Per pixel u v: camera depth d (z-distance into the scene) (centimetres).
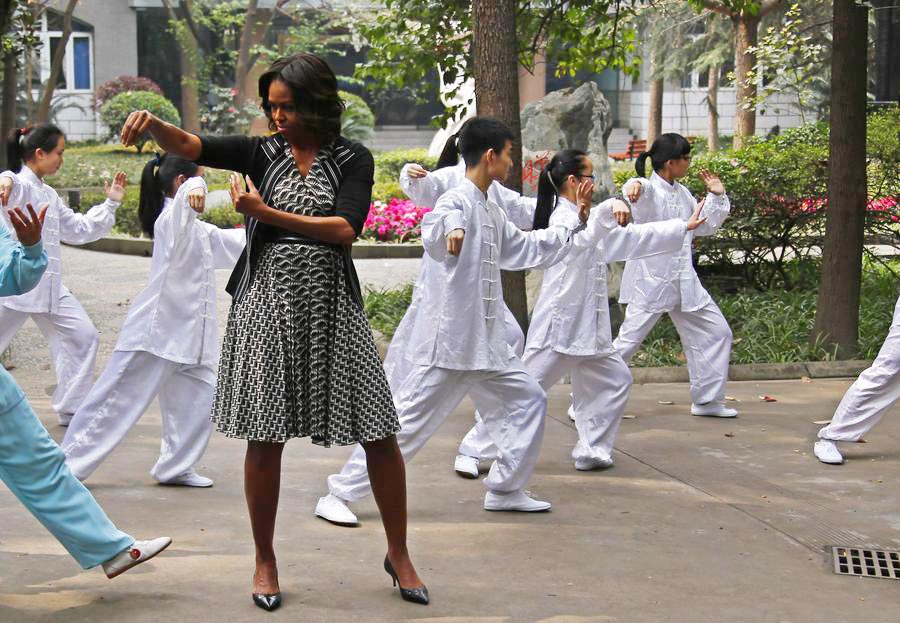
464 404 723
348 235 370
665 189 692
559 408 718
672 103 3200
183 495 521
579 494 536
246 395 371
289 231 374
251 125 2745
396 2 1039
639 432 664
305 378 375
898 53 1008
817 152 1070
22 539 445
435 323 477
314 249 373
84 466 518
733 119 3192
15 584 395
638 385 805
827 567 441
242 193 353
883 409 595
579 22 1002
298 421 375
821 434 607
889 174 1016
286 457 594
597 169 966
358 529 475
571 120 968
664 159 688
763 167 1070
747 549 460
